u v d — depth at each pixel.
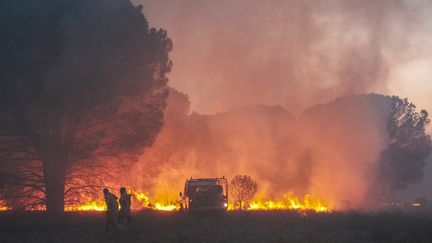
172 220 22.30
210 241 15.68
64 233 17.91
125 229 17.25
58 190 24.38
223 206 25.78
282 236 16.94
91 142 24.19
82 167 26.06
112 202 17.25
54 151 24.09
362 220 23.58
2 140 23.78
